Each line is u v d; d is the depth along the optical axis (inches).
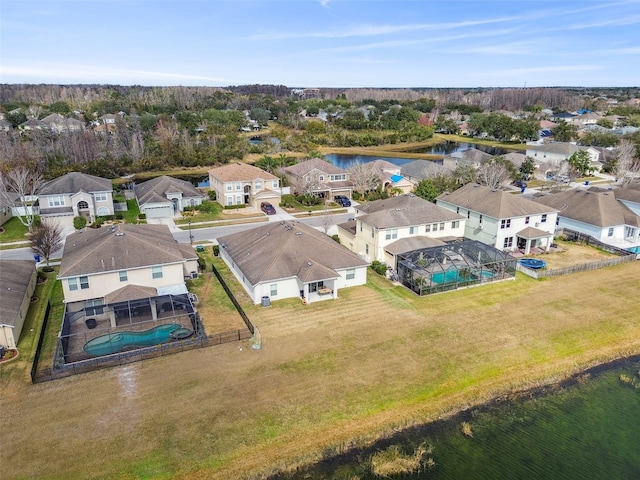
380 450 943.0
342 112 7790.4
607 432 1012.5
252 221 2513.5
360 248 1990.7
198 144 4692.4
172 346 1247.5
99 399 1054.4
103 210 2518.5
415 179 3302.2
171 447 922.1
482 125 6702.8
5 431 952.3
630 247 2105.1
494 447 963.3
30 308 1478.8
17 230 2269.9
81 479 845.2
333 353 1247.5
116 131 4717.0
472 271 1683.1
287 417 1009.5
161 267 1519.4
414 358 1232.8
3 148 3523.6
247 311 1473.9
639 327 1414.9
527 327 1400.1
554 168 3735.2
